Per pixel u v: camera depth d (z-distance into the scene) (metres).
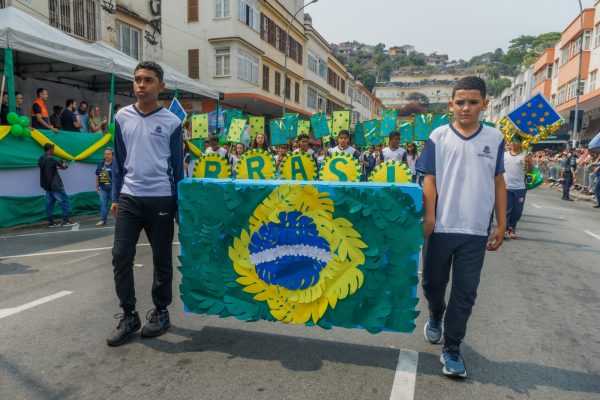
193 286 3.47
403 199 2.97
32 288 4.87
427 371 3.08
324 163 3.92
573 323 4.09
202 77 25.86
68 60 10.22
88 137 10.85
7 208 8.78
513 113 7.77
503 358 3.33
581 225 10.26
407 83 135.12
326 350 3.38
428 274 3.19
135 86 3.36
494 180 3.04
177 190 3.55
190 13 25.70
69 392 2.76
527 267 6.19
